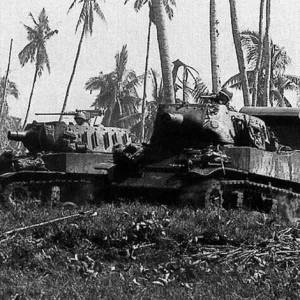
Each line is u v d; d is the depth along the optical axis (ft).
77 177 103.24
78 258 59.16
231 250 60.85
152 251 61.26
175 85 163.22
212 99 91.86
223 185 83.20
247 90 136.46
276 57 190.90
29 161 103.09
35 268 56.70
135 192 87.71
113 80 232.32
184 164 84.79
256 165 85.61
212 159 83.82
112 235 63.05
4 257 58.03
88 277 54.29
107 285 51.85
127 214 67.51
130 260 60.13
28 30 228.43
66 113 112.57
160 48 116.67
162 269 56.44
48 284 51.60
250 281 53.31
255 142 88.53
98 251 61.31
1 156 109.70
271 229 65.72
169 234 63.41
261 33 151.33
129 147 88.74
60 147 107.55
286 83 196.85
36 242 61.72
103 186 93.61
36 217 68.74
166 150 88.48
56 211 73.05
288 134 99.81
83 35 192.34
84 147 106.73
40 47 226.79
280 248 60.54
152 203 86.53
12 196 101.81
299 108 99.25
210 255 59.62
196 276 55.11
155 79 215.72
